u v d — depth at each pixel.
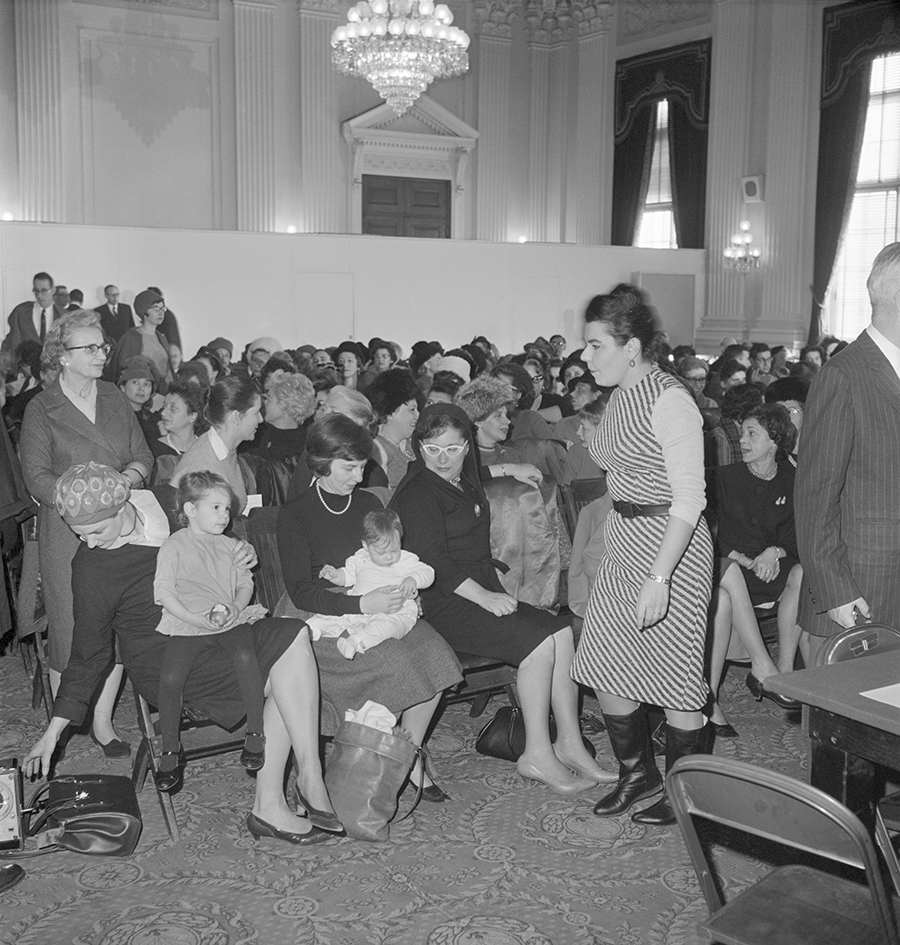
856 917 2.03
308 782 3.20
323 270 14.11
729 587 4.17
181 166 15.88
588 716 4.18
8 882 2.93
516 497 4.05
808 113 14.87
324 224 16.64
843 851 1.82
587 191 18.06
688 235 16.66
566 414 7.84
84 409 3.86
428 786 3.52
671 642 3.15
